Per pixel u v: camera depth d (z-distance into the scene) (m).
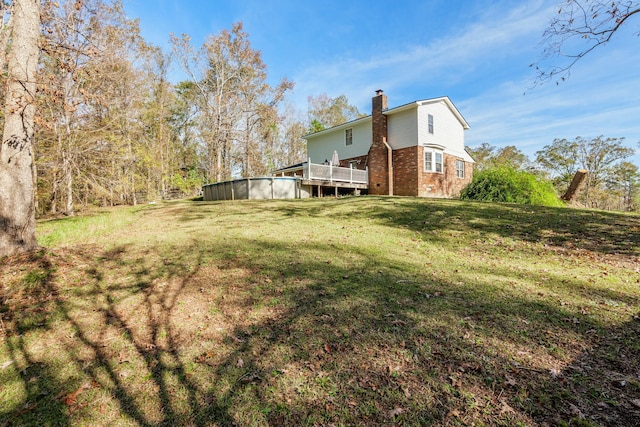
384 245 5.79
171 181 27.56
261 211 10.01
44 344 2.61
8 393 2.01
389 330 2.67
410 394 1.89
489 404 1.77
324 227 7.43
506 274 4.22
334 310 3.09
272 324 2.86
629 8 5.59
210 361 2.31
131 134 18.30
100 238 6.44
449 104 18.50
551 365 2.13
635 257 4.75
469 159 21.02
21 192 4.77
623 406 1.72
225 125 28.03
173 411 1.82
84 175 13.80
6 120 4.77
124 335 2.74
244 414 1.78
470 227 6.97
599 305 3.12
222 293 3.61
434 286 3.71
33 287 3.73
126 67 15.80
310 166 15.33
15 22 5.00
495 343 2.42
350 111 42.38
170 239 6.21
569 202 12.59
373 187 17.84
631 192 31.27
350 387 1.98
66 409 1.86
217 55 26.83
